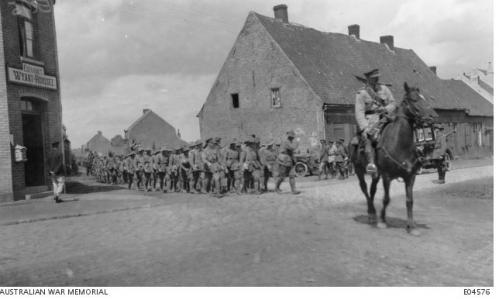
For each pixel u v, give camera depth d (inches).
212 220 358.3
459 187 532.1
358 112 312.8
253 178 599.2
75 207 460.4
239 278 205.6
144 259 243.1
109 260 243.9
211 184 591.2
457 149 1312.7
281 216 366.0
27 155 602.5
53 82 628.7
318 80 1021.2
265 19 1102.4
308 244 264.5
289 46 1069.1
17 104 550.3
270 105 1058.1
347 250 249.1
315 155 861.2
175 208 438.9
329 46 1186.6
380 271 212.5
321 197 487.5
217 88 1157.1
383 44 1409.9
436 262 225.3
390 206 403.2
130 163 736.3
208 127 1177.4
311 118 983.6
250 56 1089.4
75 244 287.4
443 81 1471.5
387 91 324.5
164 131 2454.5
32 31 605.9
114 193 629.9
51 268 231.9
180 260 238.4
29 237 315.3
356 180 704.4
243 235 295.0
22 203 514.0
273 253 246.2
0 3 530.9
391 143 287.0
